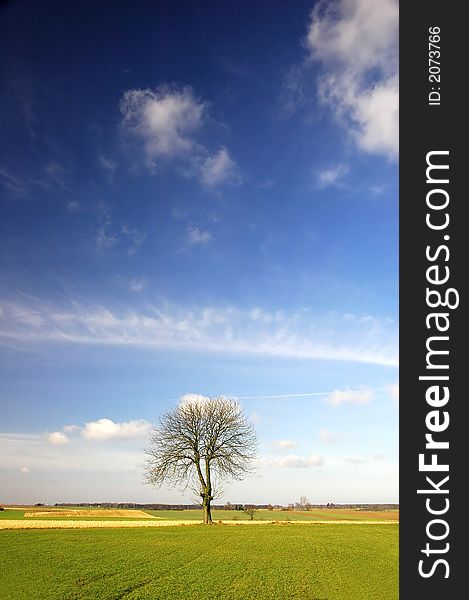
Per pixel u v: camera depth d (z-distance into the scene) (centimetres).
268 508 14988
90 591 2597
